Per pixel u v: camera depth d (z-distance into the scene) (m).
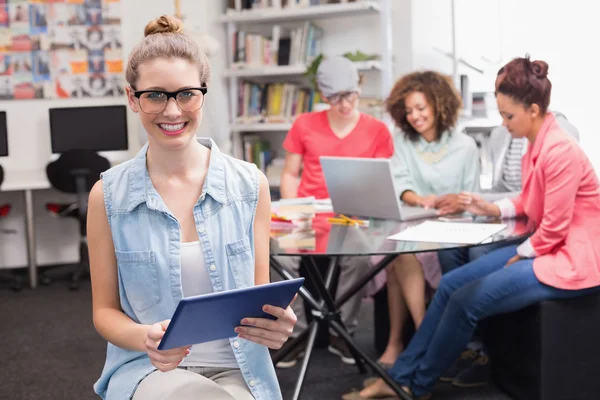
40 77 6.21
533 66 2.87
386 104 3.70
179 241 1.66
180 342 1.46
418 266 3.38
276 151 6.21
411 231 2.78
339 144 3.88
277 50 5.78
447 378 3.36
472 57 5.29
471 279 3.02
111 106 6.01
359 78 3.89
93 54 6.25
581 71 5.18
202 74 1.62
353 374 3.47
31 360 3.84
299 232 2.83
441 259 3.58
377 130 3.91
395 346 3.50
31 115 6.24
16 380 3.54
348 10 5.41
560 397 2.86
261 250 1.76
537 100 2.86
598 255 2.78
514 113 2.90
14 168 6.25
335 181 3.18
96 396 3.31
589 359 2.87
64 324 4.52
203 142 1.80
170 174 1.70
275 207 3.17
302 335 3.20
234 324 1.50
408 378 3.04
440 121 3.62
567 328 2.84
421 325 3.08
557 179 2.76
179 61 1.56
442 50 5.40
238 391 1.66
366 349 3.78
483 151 4.86
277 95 5.83
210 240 1.67
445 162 3.65
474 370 3.30
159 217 1.67
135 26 6.25
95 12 6.21
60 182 5.48
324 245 2.58
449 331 2.92
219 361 1.71
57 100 6.25
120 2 6.21
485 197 3.57
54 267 6.19
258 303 1.46
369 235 2.75
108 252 1.69
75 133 5.99
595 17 5.12
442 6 5.38
